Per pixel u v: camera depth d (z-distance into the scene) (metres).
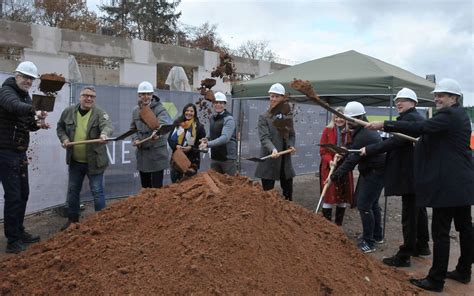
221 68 5.69
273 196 4.13
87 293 2.95
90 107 5.88
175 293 2.83
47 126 5.36
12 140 5.03
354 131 5.48
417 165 4.46
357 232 6.61
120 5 46.41
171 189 4.07
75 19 36.88
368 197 5.49
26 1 34.38
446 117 4.23
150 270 3.02
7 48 26.70
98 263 3.21
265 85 7.58
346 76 6.66
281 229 3.55
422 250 5.59
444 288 4.47
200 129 6.16
